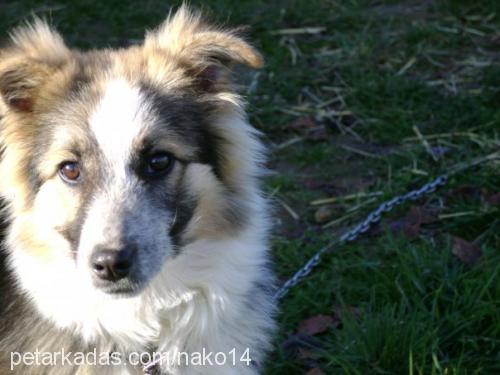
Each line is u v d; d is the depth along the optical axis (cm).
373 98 156
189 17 106
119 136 96
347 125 155
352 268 123
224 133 101
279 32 182
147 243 94
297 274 122
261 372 108
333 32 183
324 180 143
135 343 100
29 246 98
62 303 97
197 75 101
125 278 93
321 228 134
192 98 100
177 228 97
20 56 98
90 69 100
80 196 95
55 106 98
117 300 98
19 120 99
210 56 101
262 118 155
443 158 143
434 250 122
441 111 153
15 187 98
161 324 100
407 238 128
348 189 141
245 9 188
